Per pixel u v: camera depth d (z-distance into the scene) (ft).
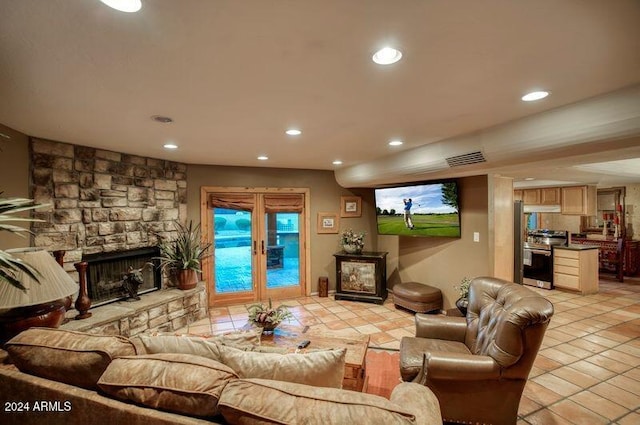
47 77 5.58
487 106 7.27
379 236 19.19
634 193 22.79
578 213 21.27
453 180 13.57
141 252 13.28
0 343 6.30
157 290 13.75
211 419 3.77
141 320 11.55
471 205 13.34
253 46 4.59
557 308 15.38
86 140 10.39
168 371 4.05
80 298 9.99
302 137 10.20
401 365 7.23
